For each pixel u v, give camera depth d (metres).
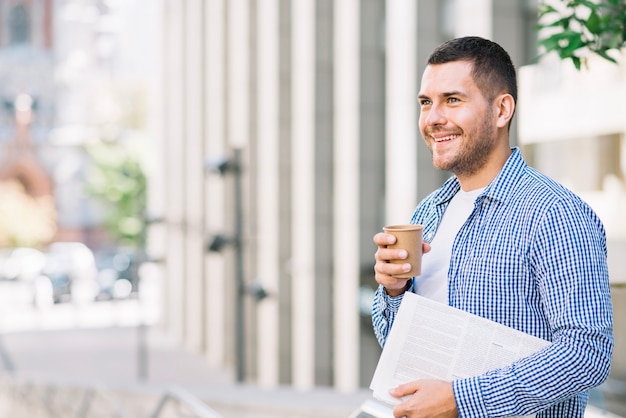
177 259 32.53
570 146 5.46
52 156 66.31
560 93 5.51
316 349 17.12
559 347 2.36
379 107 15.18
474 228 2.57
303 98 17.34
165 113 35.41
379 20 15.12
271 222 19.52
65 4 67.62
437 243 2.71
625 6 3.62
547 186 2.49
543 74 5.62
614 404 4.11
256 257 21.16
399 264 2.59
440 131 2.59
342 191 15.80
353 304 15.44
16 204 64.44
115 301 40.31
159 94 37.22
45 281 43.38
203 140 28.05
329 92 16.91
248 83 21.30
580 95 5.39
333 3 16.83
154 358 27.78
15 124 66.31
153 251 38.22
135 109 68.56
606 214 5.36
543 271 2.43
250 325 21.50
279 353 19.17
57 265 44.38
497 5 9.97
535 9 9.68
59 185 66.19
